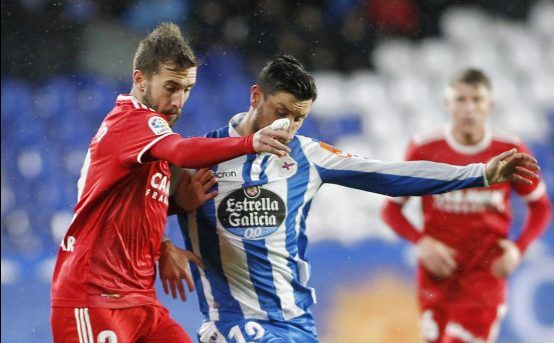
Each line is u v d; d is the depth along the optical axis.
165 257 14.91
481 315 24.47
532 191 24.64
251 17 45.75
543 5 51.25
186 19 45.12
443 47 49.38
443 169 14.70
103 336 13.63
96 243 13.73
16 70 42.97
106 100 42.94
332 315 31.22
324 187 38.78
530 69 50.12
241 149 12.30
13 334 30.14
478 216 24.28
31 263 31.78
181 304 29.77
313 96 14.48
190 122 42.72
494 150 24.86
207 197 15.03
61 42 43.62
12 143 40.81
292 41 46.38
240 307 15.35
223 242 15.24
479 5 50.84
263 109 14.62
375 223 38.06
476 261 24.44
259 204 15.20
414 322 31.20
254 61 45.47
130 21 44.69
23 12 43.38
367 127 46.25
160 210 14.20
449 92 25.06
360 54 47.72
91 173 13.84
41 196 38.62
